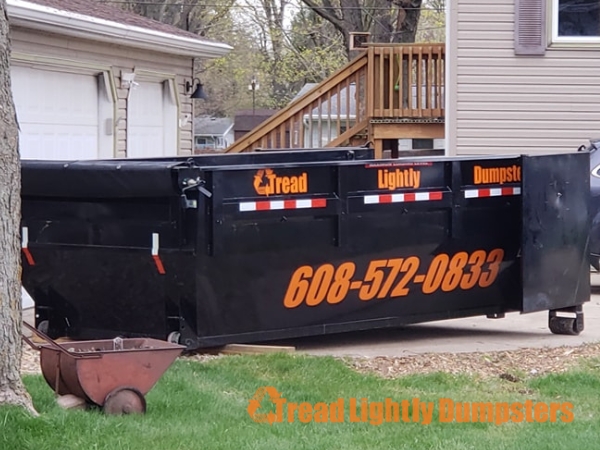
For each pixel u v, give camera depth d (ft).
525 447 19.80
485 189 32.01
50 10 38.45
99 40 43.60
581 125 53.01
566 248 33.19
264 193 28.14
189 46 50.70
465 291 32.27
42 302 30.22
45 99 41.04
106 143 45.55
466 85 53.06
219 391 24.21
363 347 31.24
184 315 27.89
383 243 30.35
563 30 53.06
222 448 19.12
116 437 19.26
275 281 28.76
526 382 26.50
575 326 33.45
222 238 27.53
